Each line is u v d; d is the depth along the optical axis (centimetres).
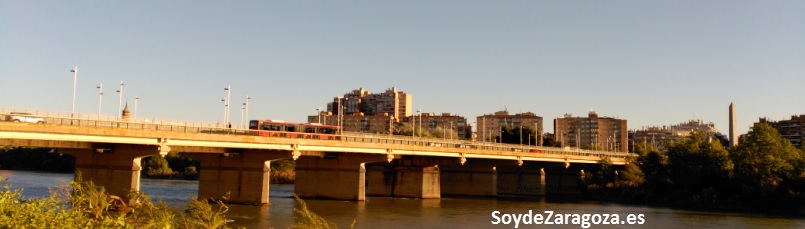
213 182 8669
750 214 9550
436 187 11512
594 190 13350
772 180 10925
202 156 8800
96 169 7050
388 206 9219
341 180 9856
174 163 17962
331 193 9894
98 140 5900
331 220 7231
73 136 5681
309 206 8694
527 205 10419
